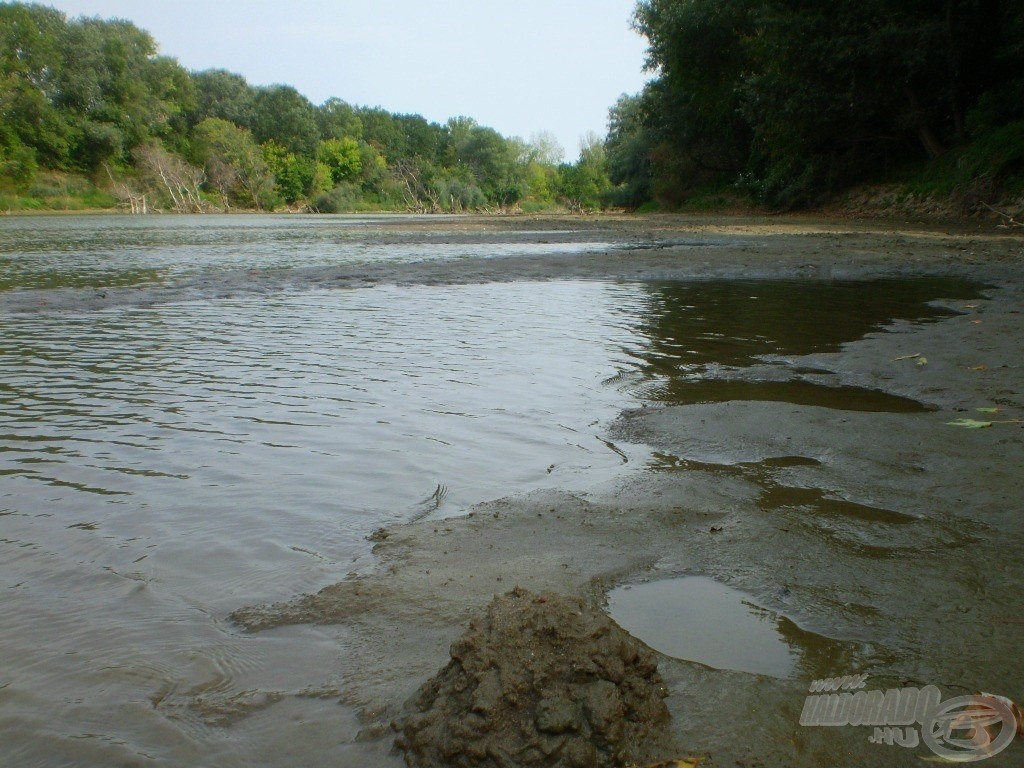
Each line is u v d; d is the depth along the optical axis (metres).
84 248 23.89
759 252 18.84
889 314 10.01
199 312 10.75
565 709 2.20
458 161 120.19
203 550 3.55
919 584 3.17
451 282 14.26
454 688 2.30
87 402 6.06
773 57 35.81
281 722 2.39
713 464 4.73
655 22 49.81
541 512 3.96
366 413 5.79
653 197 62.03
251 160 91.62
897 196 34.00
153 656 2.74
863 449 4.86
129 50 89.31
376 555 3.50
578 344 8.41
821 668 2.63
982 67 31.94
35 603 3.09
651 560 3.45
